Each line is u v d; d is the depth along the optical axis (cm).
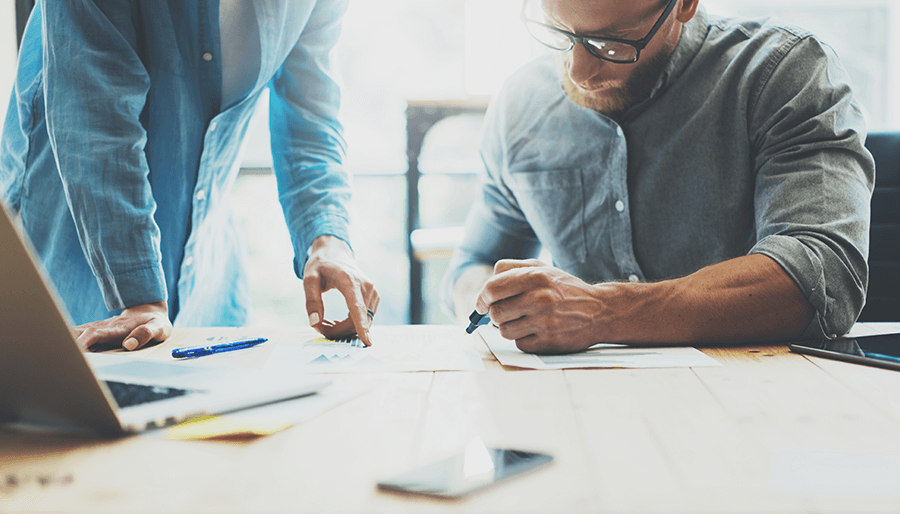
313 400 52
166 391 49
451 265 153
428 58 401
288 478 35
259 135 338
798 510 31
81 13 99
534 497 32
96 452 40
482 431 44
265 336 94
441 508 31
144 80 107
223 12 116
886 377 60
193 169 126
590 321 75
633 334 77
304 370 67
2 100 232
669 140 118
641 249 125
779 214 94
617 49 100
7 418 45
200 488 34
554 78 134
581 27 99
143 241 96
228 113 127
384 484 34
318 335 94
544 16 102
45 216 118
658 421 46
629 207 124
